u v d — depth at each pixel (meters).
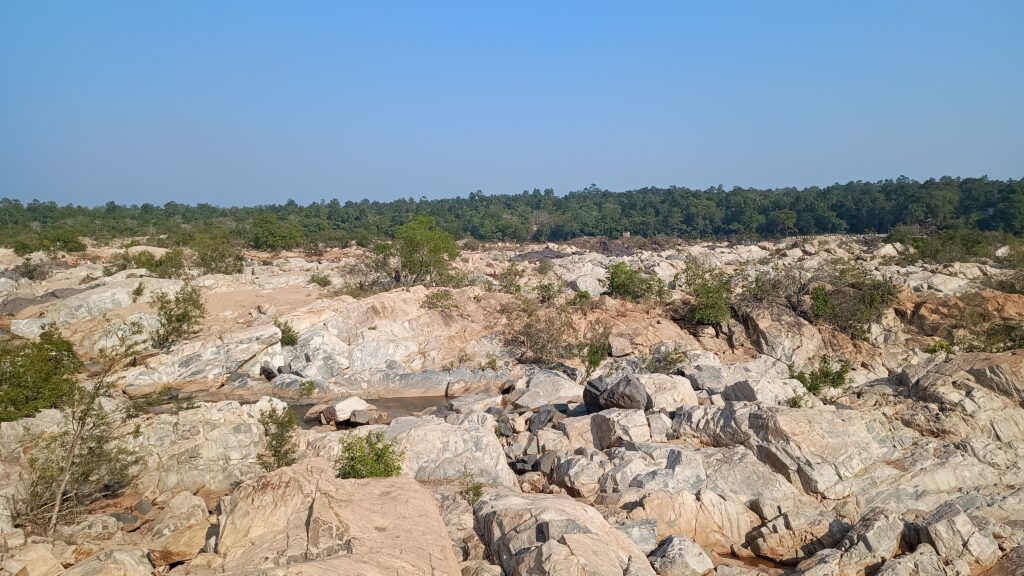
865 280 48.62
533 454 26.97
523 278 67.31
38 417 23.11
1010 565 17.31
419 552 13.12
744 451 23.38
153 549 15.51
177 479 22.86
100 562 14.43
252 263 81.44
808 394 29.25
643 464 23.22
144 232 129.75
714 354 42.06
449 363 43.75
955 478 22.48
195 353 40.78
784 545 19.62
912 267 67.31
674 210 171.12
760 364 39.28
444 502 20.12
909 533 18.56
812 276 49.69
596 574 14.23
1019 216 121.75
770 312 45.97
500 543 16.67
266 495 14.94
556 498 19.70
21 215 151.38
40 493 18.33
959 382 26.48
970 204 139.75
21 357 25.11
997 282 57.12
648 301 51.50
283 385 39.94
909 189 154.38
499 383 40.69
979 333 42.31
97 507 20.48
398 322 46.59
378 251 61.66
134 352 23.31
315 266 80.06
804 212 154.38
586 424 27.30
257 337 41.91
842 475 22.14
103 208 186.25
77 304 48.47
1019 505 20.94
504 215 188.88
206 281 59.88
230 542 14.26
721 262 83.25
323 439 25.50
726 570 17.61
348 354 43.38
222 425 25.47
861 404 27.73
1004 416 25.19
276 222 109.75
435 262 60.06
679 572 17.22
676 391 29.50
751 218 157.62
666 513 20.42
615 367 41.66
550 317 45.81
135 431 21.11
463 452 24.89
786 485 22.14
